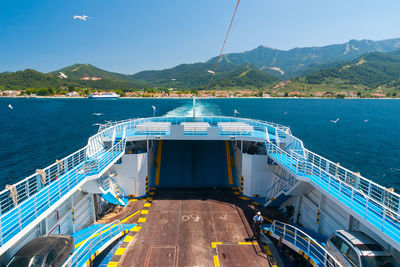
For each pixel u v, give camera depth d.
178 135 21.95
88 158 18.06
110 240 14.24
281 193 18.08
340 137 64.50
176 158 26.83
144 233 16.02
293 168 16.52
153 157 26.78
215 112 96.00
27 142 55.50
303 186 16.52
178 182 23.97
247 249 14.55
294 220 18.09
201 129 22.22
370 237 11.45
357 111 141.50
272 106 164.00
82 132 67.69
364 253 10.42
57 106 152.00
